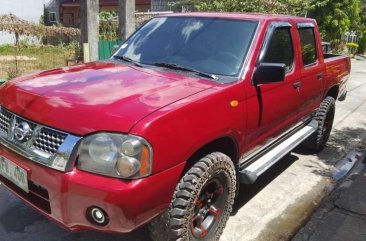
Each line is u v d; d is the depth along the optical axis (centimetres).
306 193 457
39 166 260
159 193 257
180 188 277
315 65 493
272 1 1212
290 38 430
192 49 372
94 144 245
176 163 264
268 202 429
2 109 303
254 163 380
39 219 363
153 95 282
